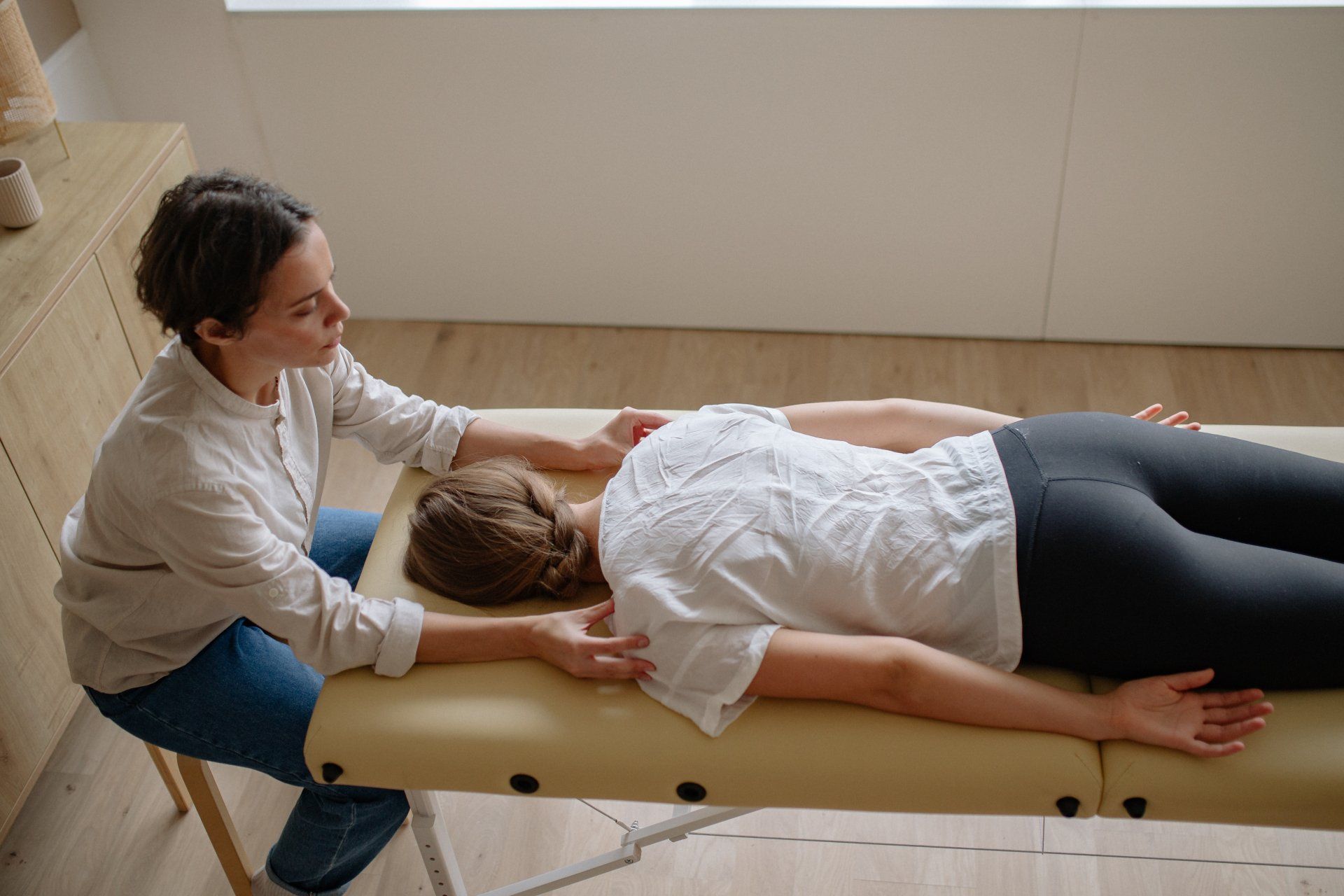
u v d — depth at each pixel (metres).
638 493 1.40
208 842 1.81
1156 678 1.27
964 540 1.32
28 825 1.83
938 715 1.27
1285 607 1.25
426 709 1.33
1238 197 2.42
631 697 1.33
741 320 2.75
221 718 1.46
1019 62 2.30
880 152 2.45
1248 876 1.71
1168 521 1.29
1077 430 1.37
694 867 1.75
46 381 1.68
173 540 1.28
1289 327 2.60
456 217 2.66
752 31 2.32
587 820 1.82
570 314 2.79
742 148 2.48
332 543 1.72
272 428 1.40
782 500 1.34
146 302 1.24
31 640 1.69
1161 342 2.67
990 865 1.74
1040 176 2.45
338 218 2.69
